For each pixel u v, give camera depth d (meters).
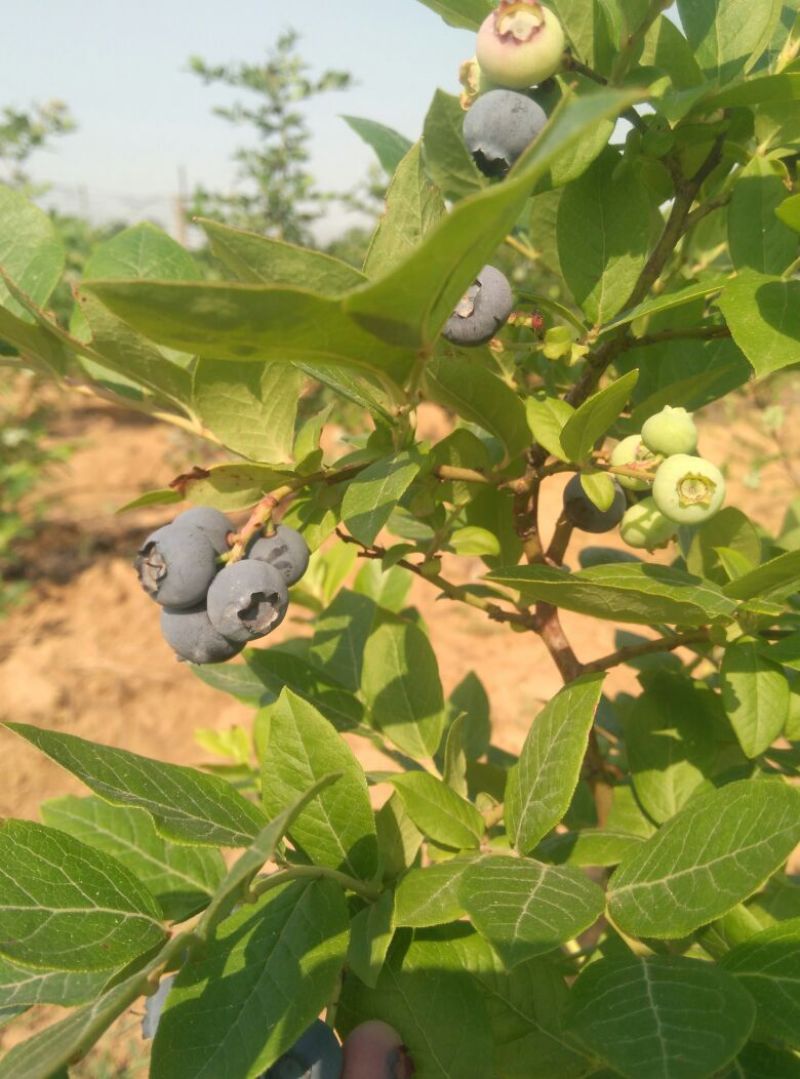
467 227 0.10
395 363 0.13
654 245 0.24
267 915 0.16
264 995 0.15
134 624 0.96
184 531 0.17
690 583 0.18
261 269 0.13
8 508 1.09
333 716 0.24
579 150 0.18
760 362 0.16
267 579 0.17
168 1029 0.15
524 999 0.17
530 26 0.17
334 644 0.27
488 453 0.22
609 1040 0.13
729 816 0.15
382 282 0.11
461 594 0.22
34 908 0.15
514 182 0.09
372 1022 0.16
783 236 0.19
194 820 0.16
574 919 0.14
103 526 1.20
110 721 0.79
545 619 0.23
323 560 0.32
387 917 0.16
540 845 0.19
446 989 0.17
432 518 0.21
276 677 0.24
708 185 0.22
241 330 0.12
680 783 0.21
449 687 0.86
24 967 0.14
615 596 0.17
